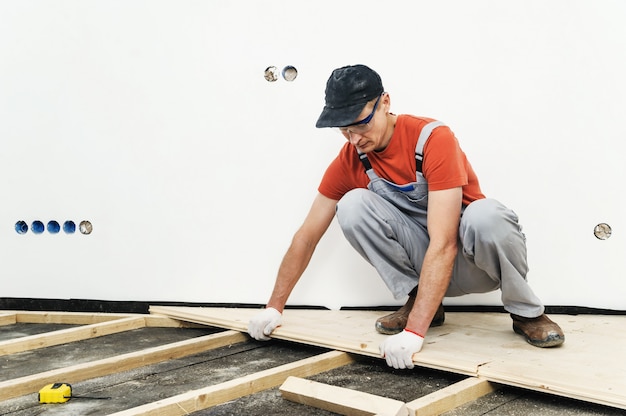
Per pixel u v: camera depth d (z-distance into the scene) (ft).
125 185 9.44
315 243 7.64
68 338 7.83
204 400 5.32
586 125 8.35
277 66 8.99
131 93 9.35
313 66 8.90
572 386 5.28
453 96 8.58
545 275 8.54
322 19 8.86
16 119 9.68
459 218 6.57
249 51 9.05
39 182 9.68
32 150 9.67
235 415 5.23
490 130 8.54
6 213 9.77
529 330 6.73
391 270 7.09
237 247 9.20
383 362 6.84
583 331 7.41
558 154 8.42
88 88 9.46
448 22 8.55
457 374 6.34
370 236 6.97
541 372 5.64
